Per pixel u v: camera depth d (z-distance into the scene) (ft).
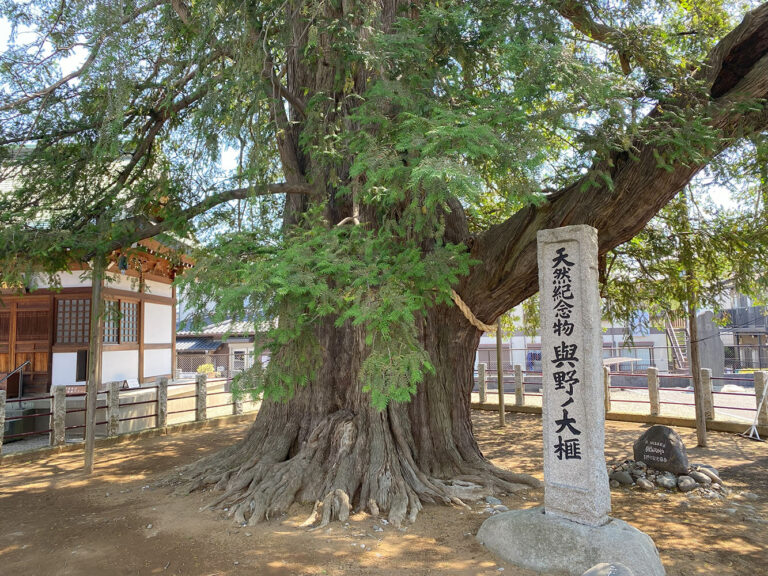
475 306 22.31
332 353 23.09
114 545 15.65
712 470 22.11
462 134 11.56
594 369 14.49
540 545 13.97
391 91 15.07
